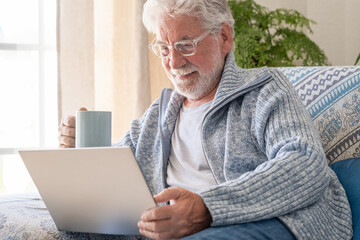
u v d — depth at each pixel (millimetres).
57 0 2326
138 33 2430
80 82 2354
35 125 2633
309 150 925
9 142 2605
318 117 1227
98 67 2488
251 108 1117
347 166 1102
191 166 1180
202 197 810
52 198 954
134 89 2473
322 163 926
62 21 2332
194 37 1146
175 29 1140
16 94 2605
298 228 843
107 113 1133
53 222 1045
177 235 792
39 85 2627
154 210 793
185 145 1212
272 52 2689
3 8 2576
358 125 1172
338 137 1188
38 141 2645
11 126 2604
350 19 3010
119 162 798
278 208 835
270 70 1169
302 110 1058
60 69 2332
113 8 2480
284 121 1020
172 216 790
